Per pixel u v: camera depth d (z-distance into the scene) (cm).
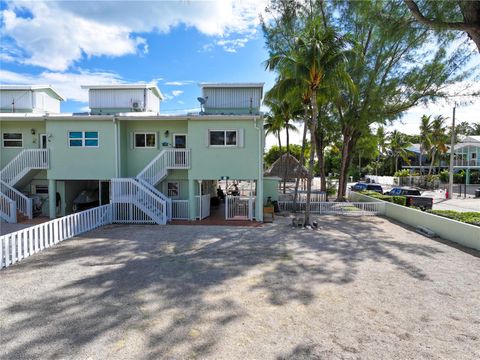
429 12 1095
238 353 428
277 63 1460
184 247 1045
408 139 6444
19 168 1659
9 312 546
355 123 2078
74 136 1675
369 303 602
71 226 1188
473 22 1003
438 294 652
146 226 1447
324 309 573
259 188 1622
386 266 850
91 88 1966
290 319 531
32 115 1636
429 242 1170
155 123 1773
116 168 1669
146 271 786
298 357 420
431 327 509
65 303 586
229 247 1055
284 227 1464
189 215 1652
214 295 634
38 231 981
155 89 2105
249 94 1877
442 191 4066
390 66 1877
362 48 1880
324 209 2011
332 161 6019
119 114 1681
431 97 1797
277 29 1983
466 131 5956
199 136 1631
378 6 1228
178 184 1800
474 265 865
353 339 469
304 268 824
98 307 569
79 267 812
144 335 472
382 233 1350
